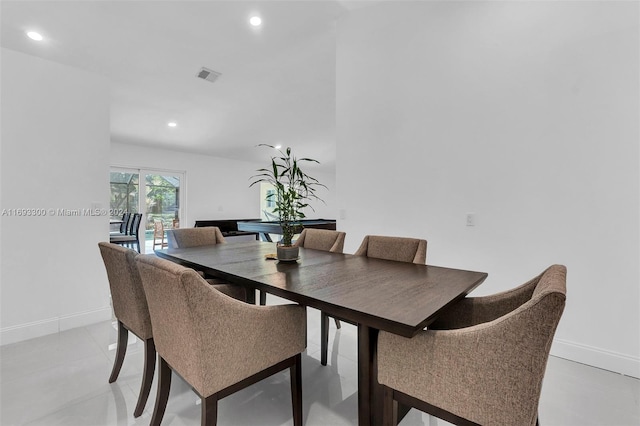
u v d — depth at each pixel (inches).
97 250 108.4
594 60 78.0
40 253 96.4
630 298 74.7
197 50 130.4
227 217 280.5
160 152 238.5
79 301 104.3
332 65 148.7
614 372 75.9
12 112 91.0
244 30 120.4
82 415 59.6
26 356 82.8
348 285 55.2
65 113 101.3
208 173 267.0
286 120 210.2
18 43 115.3
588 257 79.7
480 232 96.1
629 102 73.9
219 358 44.1
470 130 97.6
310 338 97.3
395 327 38.3
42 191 96.7
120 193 221.8
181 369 46.2
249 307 47.4
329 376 75.0
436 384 39.4
